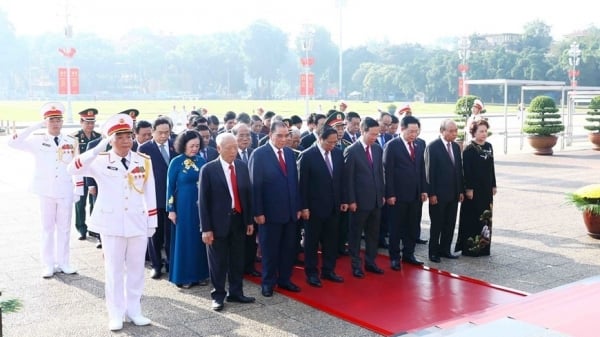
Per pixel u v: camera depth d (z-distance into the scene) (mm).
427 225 9766
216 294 5770
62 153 6828
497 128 30953
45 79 86750
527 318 2295
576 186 13281
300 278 6797
